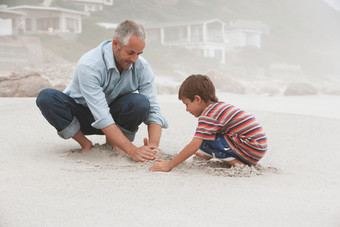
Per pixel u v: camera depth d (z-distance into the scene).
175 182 2.48
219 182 2.52
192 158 3.33
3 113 5.61
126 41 2.89
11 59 27.39
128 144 3.08
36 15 38.09
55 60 30.44
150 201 2.10
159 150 3.22
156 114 3.42
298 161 3.42
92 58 3.11
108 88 3.21
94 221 1.82
